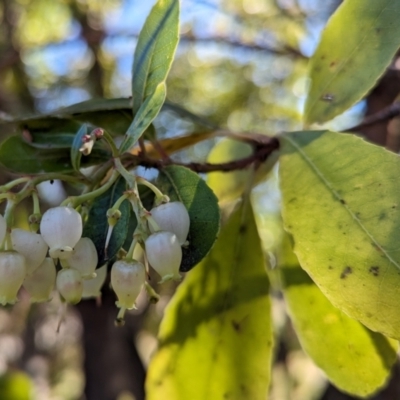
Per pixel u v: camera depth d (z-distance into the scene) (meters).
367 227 0.08
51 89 0.36
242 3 0.28
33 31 0.35
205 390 0.11
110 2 0.33
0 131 0.16
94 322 0.29
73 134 0.10
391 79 0.18
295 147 0.09
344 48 0.10
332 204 0.08
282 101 0.35
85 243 0.08
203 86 0.38
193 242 0.08
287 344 0.41
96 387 0.29
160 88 0.08
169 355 0.11
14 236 0.07
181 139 0.11
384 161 0.08
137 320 0.36
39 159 0.10
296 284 0.11
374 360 0.10
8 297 0.07
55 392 0.65
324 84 0.10
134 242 0.07
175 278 0.07
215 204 0.08
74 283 0.07
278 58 0.31
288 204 0.08
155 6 0.08
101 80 0.34
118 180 0.09
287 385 0.42
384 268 0.07
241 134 0.11
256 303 0.11
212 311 0.11
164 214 0.08
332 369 0.11
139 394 0.31
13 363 0.55
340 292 0.07
